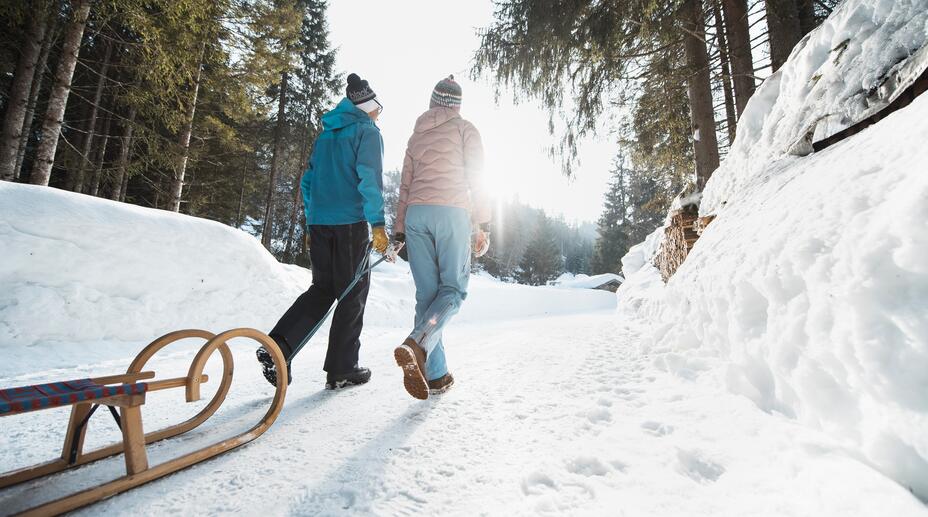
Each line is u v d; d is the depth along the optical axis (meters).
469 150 2.11
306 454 1.46
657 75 7.93
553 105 7.75
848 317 1.18
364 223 2.42
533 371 2.50
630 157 9.85
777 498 0.98
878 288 1.13
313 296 2.31
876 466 1.01
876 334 1.08
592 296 17.61
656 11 6.38
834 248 1.37
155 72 7.44
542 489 1.15
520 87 7.70
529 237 71.50
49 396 1.00
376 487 1.21
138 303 4.64
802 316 1.39
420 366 1.73
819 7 8.08
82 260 4.37
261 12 10.62
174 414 1.96
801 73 3.50
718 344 2.03
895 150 1.53
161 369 3.46
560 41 6.83
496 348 3.52
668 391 1.88
